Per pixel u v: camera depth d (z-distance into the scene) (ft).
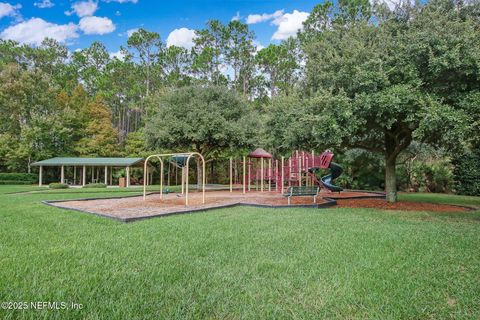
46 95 105.91
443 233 16.75
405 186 57.16
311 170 47.70
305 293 8.72
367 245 13.96
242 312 7.60
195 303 7.99
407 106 23.89
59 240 14.84
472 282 9.55
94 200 37.40
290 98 31.60
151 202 34.27
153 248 13.30
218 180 101.55
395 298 8.43
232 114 66.80
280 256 12.24
